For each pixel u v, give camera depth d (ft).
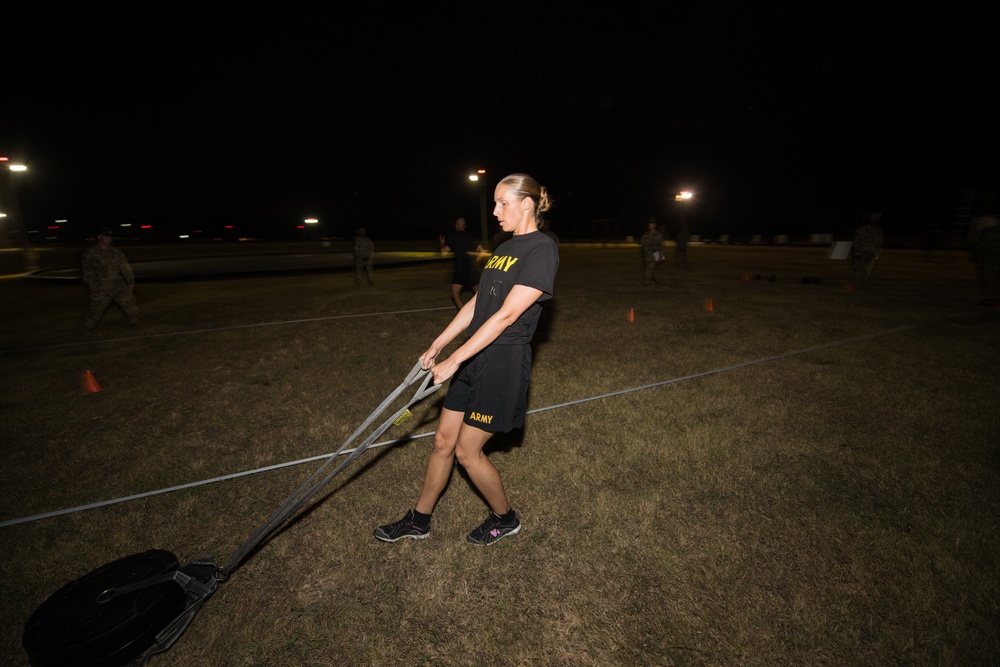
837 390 15.17
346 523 8.86
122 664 5.69
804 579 7.45
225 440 12.24
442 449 7.85
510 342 7.09
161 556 6.82
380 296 35.83
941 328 23.40
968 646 6.29
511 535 8.41
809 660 6.15
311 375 17.13
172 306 32.73
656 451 11.33
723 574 7.57
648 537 8.44
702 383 15.81
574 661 6.21
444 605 7.08
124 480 10.44
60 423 13.37
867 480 10.14
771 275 45.68
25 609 7.09
